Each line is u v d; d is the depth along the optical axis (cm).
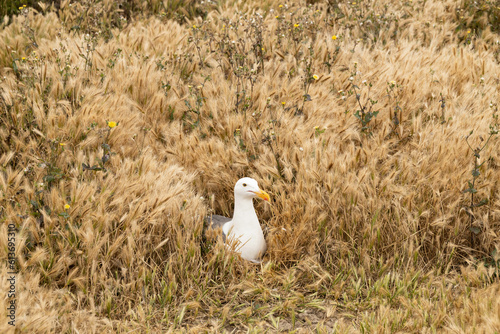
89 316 730
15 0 1733
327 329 764
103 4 1672
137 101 1162
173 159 988
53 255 780
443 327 693
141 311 741
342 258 888
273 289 838
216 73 1247
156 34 1466
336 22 1595
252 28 1386
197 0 1823
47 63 1155
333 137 991
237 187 868
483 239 898
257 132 1005
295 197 902
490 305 709
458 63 1301
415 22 1603
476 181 924
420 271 836
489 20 1717
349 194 892
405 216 902
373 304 786
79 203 799
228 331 763
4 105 1060
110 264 830
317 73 1285
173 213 858
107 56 1298
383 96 1148
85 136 979
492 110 1049
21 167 942
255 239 880
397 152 973
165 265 853
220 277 845
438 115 1095
